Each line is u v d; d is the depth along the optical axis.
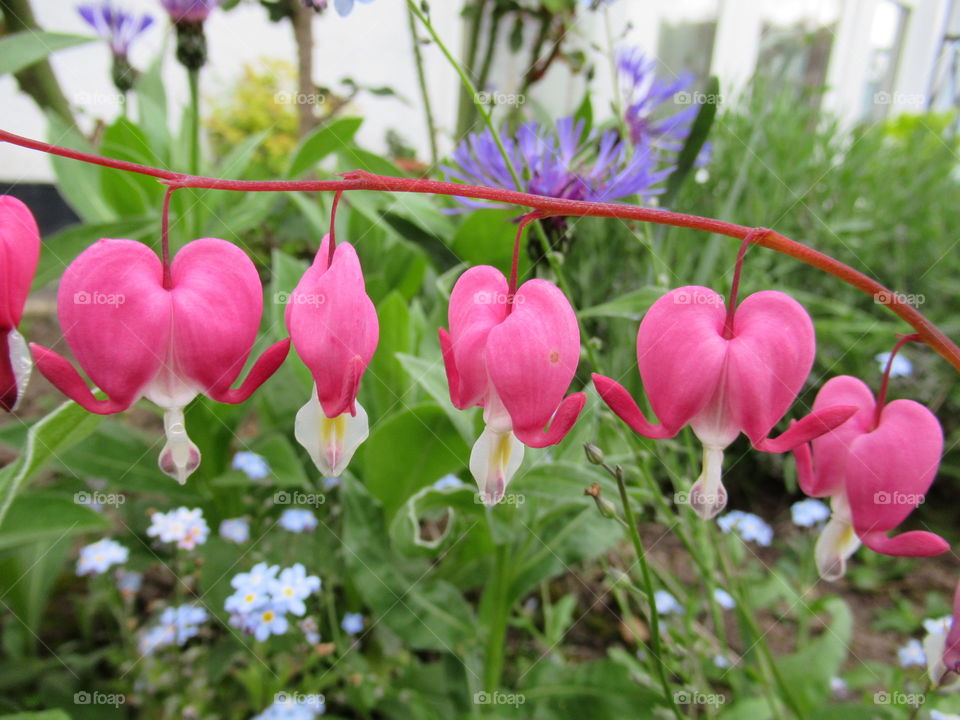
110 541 0.17
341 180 0.09
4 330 0.09
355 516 0.16
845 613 0.18
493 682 0.16
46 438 0.11
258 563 0.17
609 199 0.15
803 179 0.28
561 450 0.15
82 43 0.17
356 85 0.19
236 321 0.09
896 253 0.30
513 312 0.09
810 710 0.16
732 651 0.20
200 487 0.18
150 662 0.17
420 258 0.21
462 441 0.16
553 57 0.24
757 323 0.09
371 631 0.18
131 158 0.19
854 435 0.10
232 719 0.17
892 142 0.39
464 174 0.17
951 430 0.28
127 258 0.09
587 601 0.22
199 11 0.18
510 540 0.15
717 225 0.10
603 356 0.22
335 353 0.09
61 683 0.16
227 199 0.22
